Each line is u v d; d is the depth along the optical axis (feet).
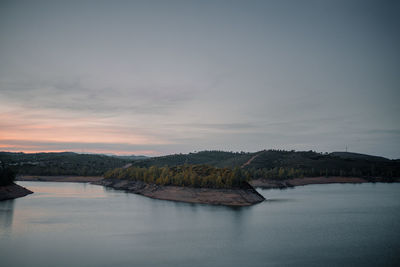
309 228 239.50
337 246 189.16
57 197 443.32
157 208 342.85
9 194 425.28
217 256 170.81
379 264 158.40
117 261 162.40
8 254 172.55
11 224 247.70
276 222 262.88
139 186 559.38
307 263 159.63
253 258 167.43
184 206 359.05
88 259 165.48
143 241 200.95
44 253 174.70
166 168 526.16
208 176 437.58
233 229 235.81
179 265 156.87
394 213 311.68
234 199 387.96
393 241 200.85
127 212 313.94
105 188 621.31
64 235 214.90
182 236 213.87
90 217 283.59
